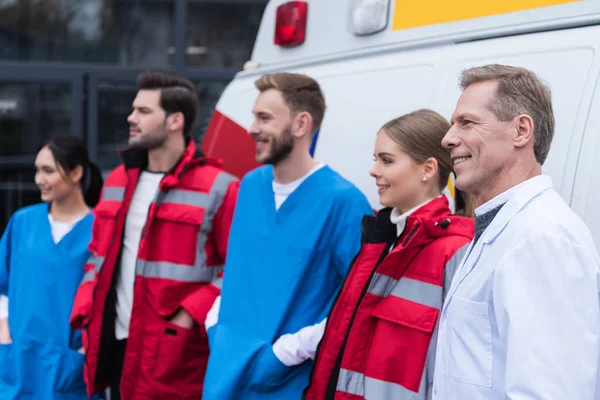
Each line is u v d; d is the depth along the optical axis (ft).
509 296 5.37
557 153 7.73
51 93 23.03
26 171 23.03
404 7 10.03
